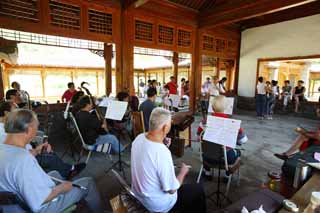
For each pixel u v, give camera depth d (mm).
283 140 4273
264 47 7922
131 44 5266
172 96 4328
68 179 1984
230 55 8359
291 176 1787
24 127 1195
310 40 6727
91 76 11570
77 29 4410
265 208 1108
